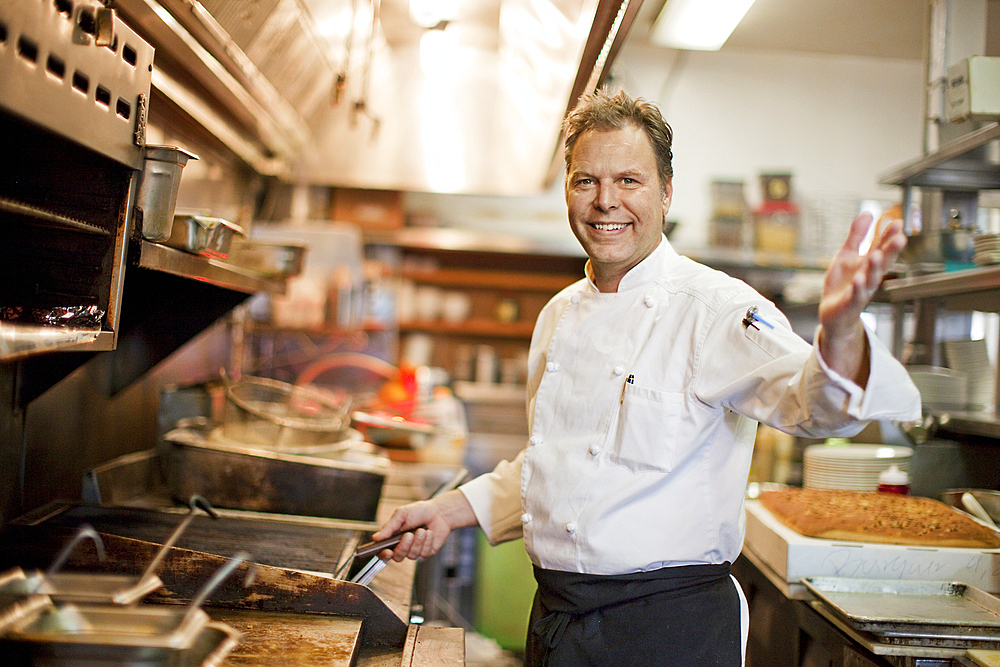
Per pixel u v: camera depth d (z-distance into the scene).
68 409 2.02
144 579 1.04
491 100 3.92
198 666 0.91
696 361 1.27
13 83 0.90
